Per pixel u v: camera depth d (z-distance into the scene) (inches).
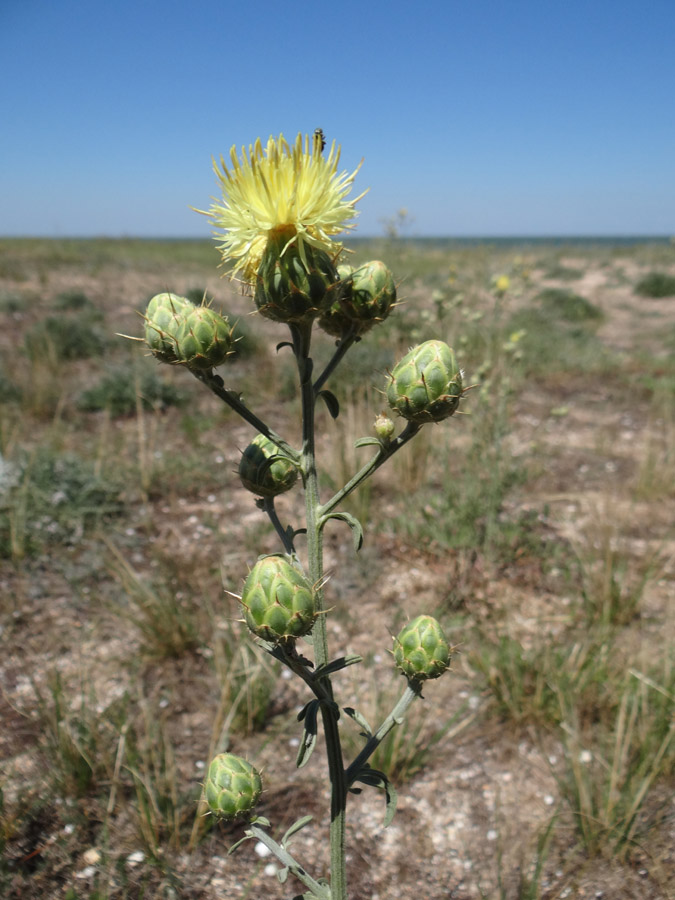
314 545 7.8
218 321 7.6
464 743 15.9
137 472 27.2
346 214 7.3
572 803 13.9
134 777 14.1
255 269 7.7
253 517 24.9
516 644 17.2
